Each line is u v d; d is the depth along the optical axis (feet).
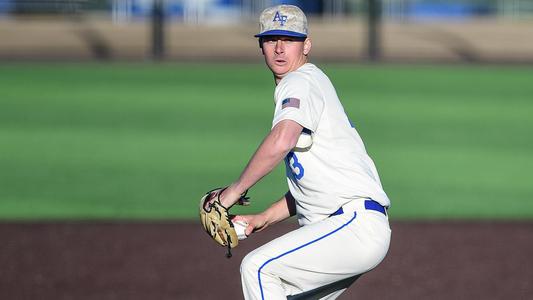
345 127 48.21
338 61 245.86
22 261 80.53
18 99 184.44
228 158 132.98
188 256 82.43
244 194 49.57
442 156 135.95
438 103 182.39
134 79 212.43
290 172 49.01
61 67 230.68
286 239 46.85
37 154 135.64
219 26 322.55
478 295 71.36
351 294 71.46
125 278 75.77
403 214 102.37
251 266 46.37
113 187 115.44
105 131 153.38
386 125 159.63
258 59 250.98
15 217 99.60
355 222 47.14
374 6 254.68
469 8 359.87
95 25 321.93
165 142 144.66
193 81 209.97
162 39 256.32
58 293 71.61
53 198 109.40
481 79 215.51
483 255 82.94
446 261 80.84
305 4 349.41
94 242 87.45
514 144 145.48
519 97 191.01
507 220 98.53
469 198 111.04
